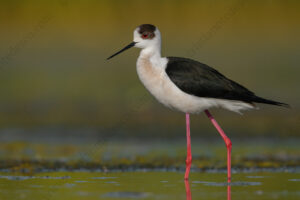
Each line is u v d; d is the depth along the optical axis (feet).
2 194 25.77
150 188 27.22
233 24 76.38
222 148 40.29
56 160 35.68
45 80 60.70
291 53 68.18
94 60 66.18
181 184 28.37
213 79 30.40
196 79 30.12
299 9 80.18
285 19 77.66
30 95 57.21
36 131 46.32
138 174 31.37
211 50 68.85
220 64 64.85
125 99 55.88
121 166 33.83
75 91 58.13
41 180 29.30
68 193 25.94
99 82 60.23
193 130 47.06
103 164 34.42
